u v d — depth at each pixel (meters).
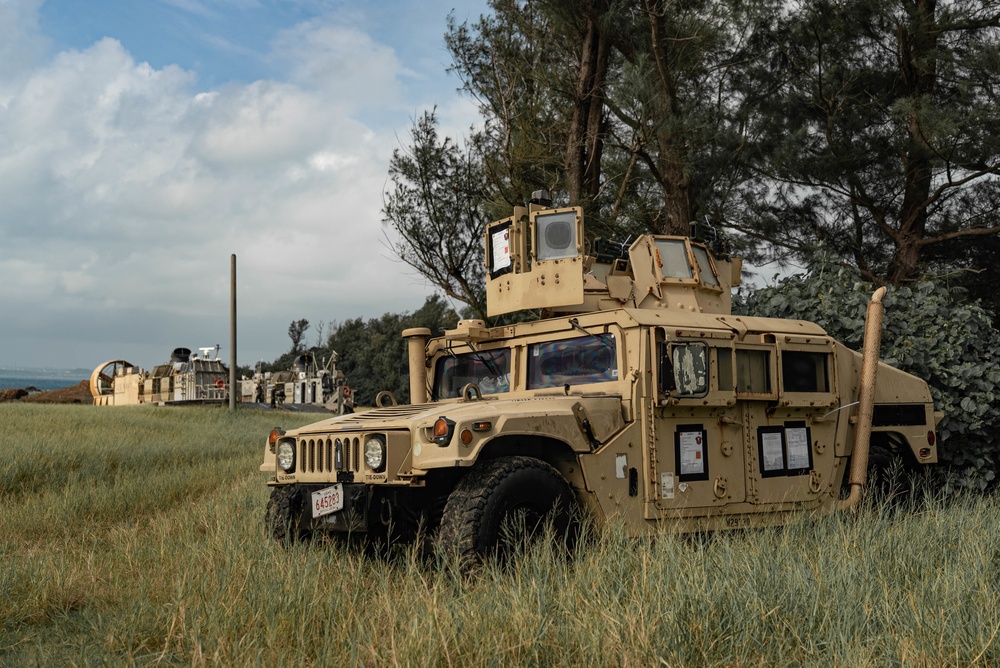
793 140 13.44
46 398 46.69
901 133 13.67
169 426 18.97
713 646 3.84
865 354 7.25
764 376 6.61
